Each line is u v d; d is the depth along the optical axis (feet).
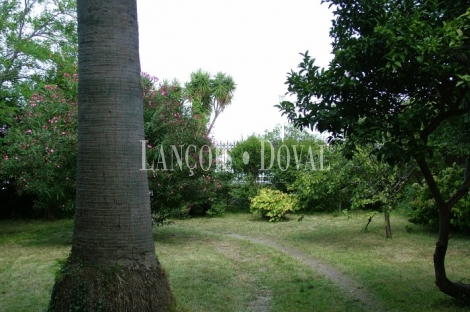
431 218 36.01
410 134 13.76
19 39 39.34
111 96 14.20
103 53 14.17
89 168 14.17
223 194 54.34
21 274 24.21
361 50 14.02
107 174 14.11
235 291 21.06
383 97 15.52
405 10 15.12
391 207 33.68
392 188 33.65
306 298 20.01
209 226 45.27
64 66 42.32
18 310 17.89
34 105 34.58
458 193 16.96
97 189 14.11
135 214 14.46
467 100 14.47
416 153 13.65
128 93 14.49
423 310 17.28
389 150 13.56
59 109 33.99
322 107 15.56
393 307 18.17
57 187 32.48
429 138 23.84
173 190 34.45
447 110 15.64
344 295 20.45
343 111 15.25
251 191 54.75
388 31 12.80
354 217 46.19
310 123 15.34
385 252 30.17
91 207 14.14
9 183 48.08
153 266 14.85
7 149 35.12
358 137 14.23
